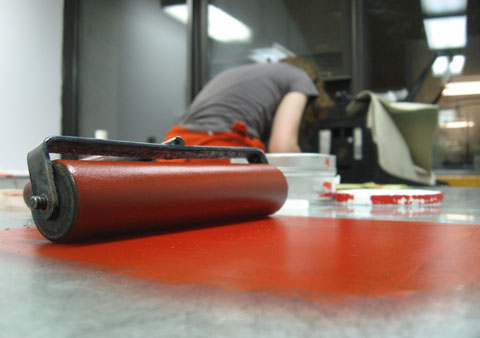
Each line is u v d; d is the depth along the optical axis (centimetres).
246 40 276
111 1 306
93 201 43
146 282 28
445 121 248
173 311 22
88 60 313
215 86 147
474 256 36
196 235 50
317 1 258
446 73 242
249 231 53
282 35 267
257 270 32
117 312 22
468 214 75
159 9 295
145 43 300
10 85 285
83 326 20
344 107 217
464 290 26
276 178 66
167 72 294
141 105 303
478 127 242
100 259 36
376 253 38
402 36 248
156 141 300
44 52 301
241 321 21
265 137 164
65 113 312
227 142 133
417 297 24
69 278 29
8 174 126
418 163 172
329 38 256
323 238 47
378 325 20
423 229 54
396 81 250
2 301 24
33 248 42
